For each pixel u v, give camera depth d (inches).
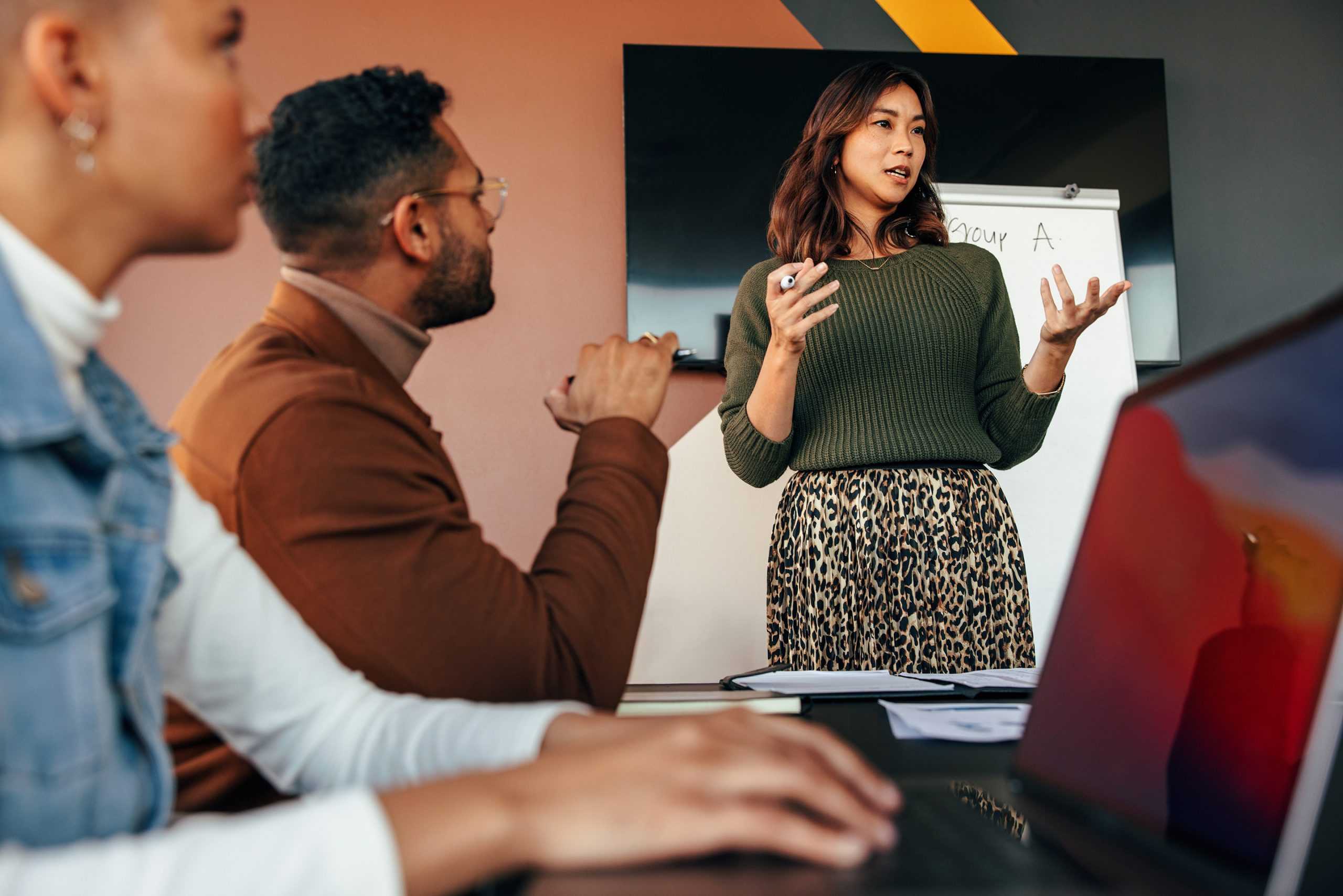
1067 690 17.2
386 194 31.9
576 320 110.3
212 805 25.0
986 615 62.7
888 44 117.1
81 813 15.5
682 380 108.3
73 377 17.9
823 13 116.8
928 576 62.3
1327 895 11.3
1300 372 13.2
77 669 15.5
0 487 15.0
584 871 12.5
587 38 113.5
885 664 62.3
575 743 17.8
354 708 21.5
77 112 15.7
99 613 15.9
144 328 104.9
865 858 13.2
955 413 66.1
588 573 28.0
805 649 64.7
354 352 31.1
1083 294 111.3
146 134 16.2
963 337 66.4
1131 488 17.2
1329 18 122.8
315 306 31.2
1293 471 12.9
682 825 12.8
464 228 33.8
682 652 104.4
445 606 25.1
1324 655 11.5
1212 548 14.2
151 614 18.3
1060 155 115.6
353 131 31.5
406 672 24.7
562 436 109.0
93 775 15.7
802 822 13.2
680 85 110.7
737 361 70.5
